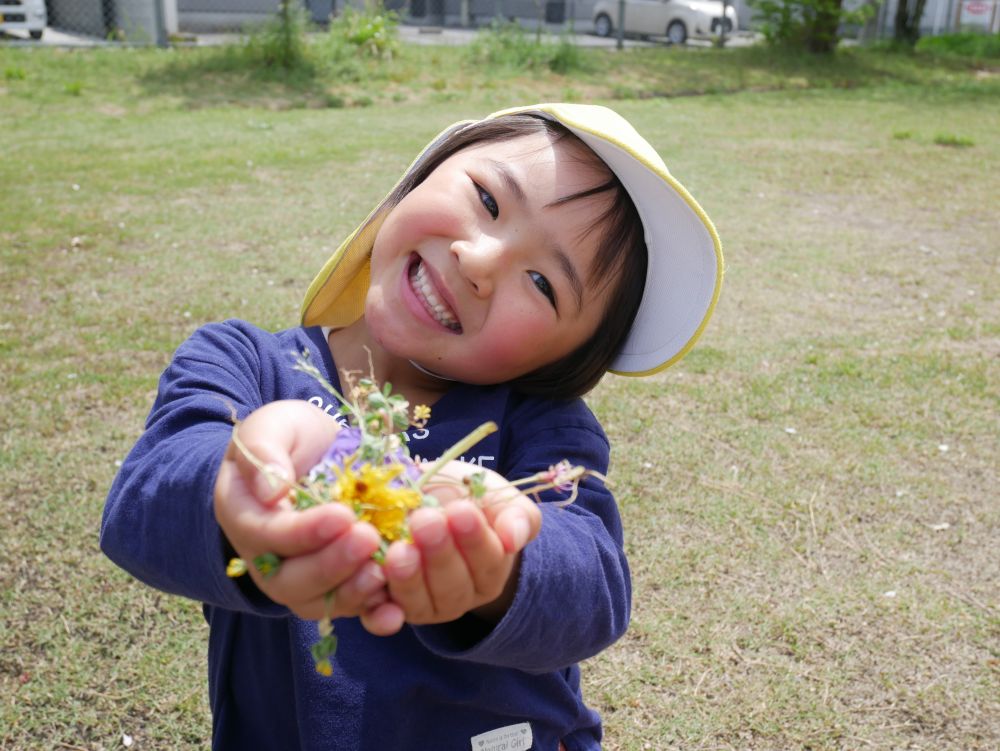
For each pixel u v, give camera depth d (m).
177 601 2.94
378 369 1.45
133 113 11.61
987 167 10.38
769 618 3.02
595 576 1.16
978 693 2.76
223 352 1.43
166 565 1.09
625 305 1.38
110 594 2.95
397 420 1.01
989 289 6.37
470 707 1.35
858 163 10.31
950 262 6.96
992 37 24.14
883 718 2.66
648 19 23.69
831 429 4.27
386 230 1.33
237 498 0.89
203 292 5.46
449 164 1.32
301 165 8.96
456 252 1.24
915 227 7.91
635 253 1.37
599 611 1.16
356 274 1.50
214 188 7.93
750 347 5.16
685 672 2.79
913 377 4.85
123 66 13.59
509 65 15.84
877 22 22.91
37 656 2.70
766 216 8.00
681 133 11.73
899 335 5.46
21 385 4.21
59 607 2.89
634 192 1.35
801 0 18.73
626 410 4.32
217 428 1.24
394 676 1.32
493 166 1.29
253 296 5.42
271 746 1.42
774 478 3.82
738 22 28.41
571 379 1.41
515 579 1.05
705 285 1.40
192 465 1.09
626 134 1.34
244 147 9.68
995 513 3.67
